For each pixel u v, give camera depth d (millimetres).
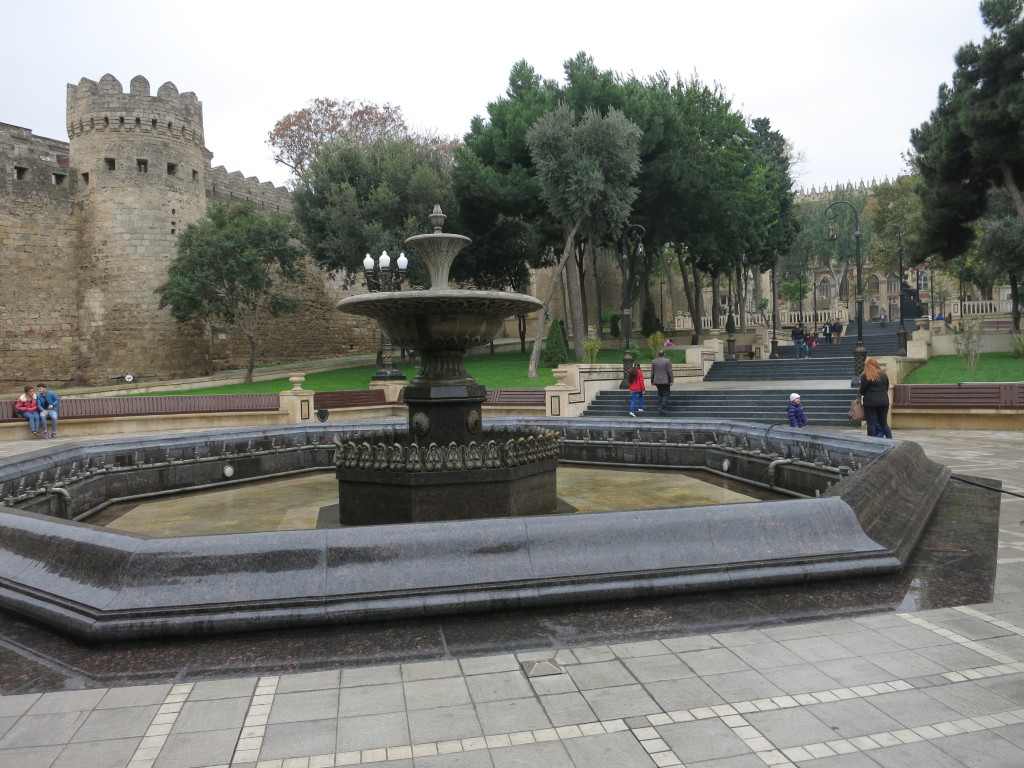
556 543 4148
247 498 7965
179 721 2807
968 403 15781
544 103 31172
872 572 4434
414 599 3818
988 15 24984
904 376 22984
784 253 47375
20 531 4586
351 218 32250
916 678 3094
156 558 3824
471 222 33594
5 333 33156
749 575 4223
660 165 30750
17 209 33562
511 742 2613
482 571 3979
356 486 6367
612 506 7113
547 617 3875
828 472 7180
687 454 9516
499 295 5996
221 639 3639
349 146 35062
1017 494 7145
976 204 28406
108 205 34219
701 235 35031
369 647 3512
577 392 20766
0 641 3732
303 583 3820
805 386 21844
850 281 69250
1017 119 23781
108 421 19797
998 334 28797
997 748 2529
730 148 36125
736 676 3141
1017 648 3404
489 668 3264
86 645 3637
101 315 34312
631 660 3322
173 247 35156
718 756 2498
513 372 29422
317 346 45656
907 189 50188
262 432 9500
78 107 34531
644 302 40750
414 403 6551
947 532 5605
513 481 6195
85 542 4133
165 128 35062
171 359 35125
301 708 2904
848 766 2422
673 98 33844
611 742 2604
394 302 5988
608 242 36875
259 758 2523
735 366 27000
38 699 3031
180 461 8492
